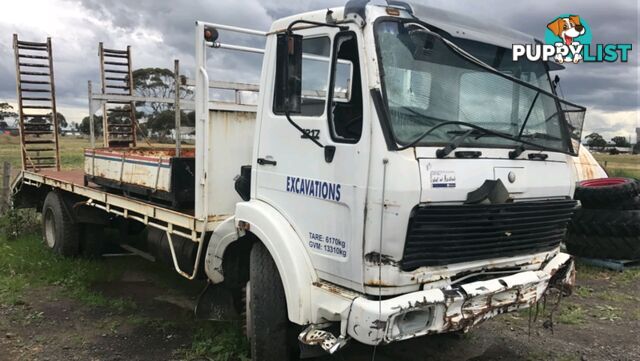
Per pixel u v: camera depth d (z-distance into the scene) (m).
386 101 3.41
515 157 3.87
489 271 3.96
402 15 3.68
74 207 7.74
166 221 5.49
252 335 4.27
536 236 4.15
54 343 5.17
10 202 10.58
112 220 7.76
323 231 3.75
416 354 4.98
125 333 5.45
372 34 3.47
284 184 4.09
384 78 3.45
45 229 8.68
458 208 3.51
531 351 5.07
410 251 3.45
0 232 9.72
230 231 4.57
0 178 16.28
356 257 3.48
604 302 6.58
